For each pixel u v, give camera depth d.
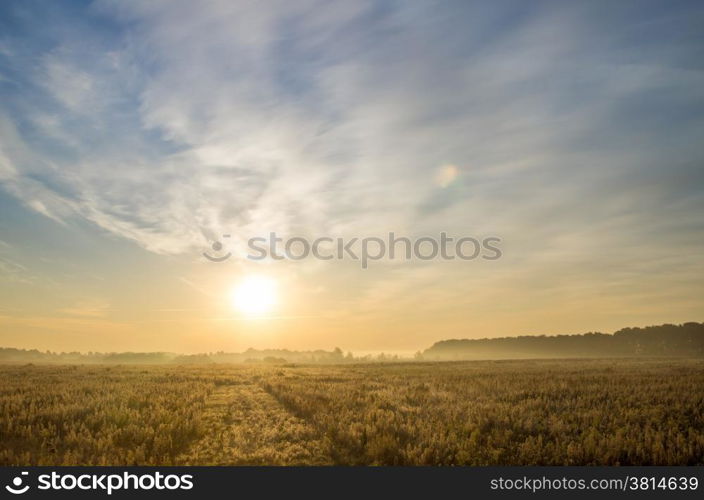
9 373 38.94
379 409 16.05
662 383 26.12
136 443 11.63
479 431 12.36
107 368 51.78
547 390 22.36
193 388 25.08
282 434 12.76
